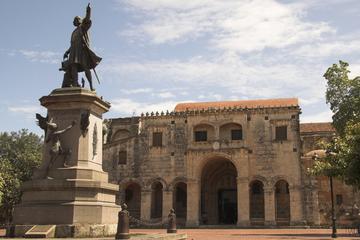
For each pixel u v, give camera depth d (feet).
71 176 69.56
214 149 213.66
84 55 78.18
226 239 104.32
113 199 75.36
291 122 212.64
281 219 207.51
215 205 231.30
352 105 162.81
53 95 73.41
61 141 72.18
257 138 214.28
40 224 66.64
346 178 116.88
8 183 207.21
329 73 171.63
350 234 134.82
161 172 221.25
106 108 78.95
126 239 61.11
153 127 226.58
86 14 79.00
